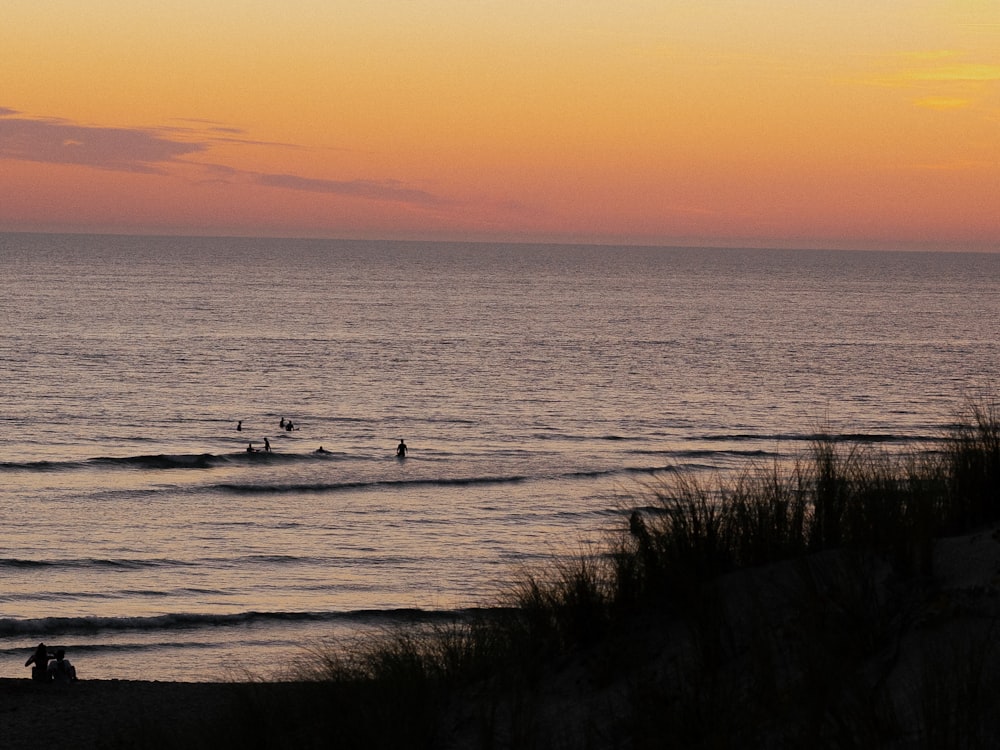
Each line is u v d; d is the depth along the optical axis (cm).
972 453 2431
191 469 19250
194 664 8181
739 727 1797
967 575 1948
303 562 12556
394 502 16312
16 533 14138
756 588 2256
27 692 5700
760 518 2464
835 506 2420
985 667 1634
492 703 2359
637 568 2520
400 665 2625
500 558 12500
